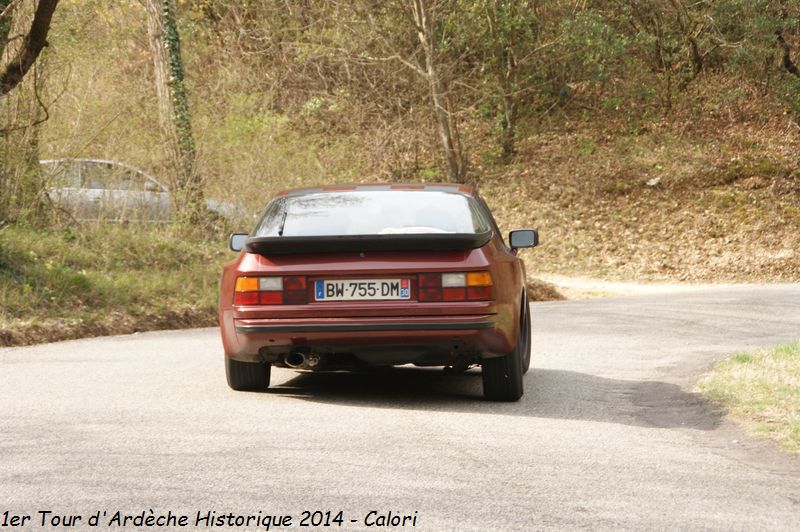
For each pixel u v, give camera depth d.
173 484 9.02
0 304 23.86
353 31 61.53
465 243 13.38
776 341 23.20
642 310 31.31
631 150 67.00
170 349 20.75
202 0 67.06
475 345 13.41
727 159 64.75
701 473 9.96
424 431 11.84
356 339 13.30
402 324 13.22
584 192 62.81
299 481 9.20
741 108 70.44
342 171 49.50
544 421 12.91
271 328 13.39
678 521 8.16
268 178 40.09
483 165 67.31
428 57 60.75
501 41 64.50
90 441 10.88
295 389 15.56
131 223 34.25
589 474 9.79
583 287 48.25
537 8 66.94
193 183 37.06
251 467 9.71
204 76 49.84
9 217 30.28
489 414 13.34
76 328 24.22
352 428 11.90
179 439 11.02
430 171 65.62
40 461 9.89
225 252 35.34
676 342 22.98
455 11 62.94
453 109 65.62
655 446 11.34
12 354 19.53
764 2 67.00
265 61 68.12
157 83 38.69
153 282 29.33
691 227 57.78
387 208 14.71
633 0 70.75
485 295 13.38
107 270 30.20
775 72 71.25
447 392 15.54
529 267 54.34
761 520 8.25
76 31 37.28
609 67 69.56
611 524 8.04
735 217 58.28
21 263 26.59
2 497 8.59
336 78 68.88
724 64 73.06
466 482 9.32
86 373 16.86
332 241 13.26
